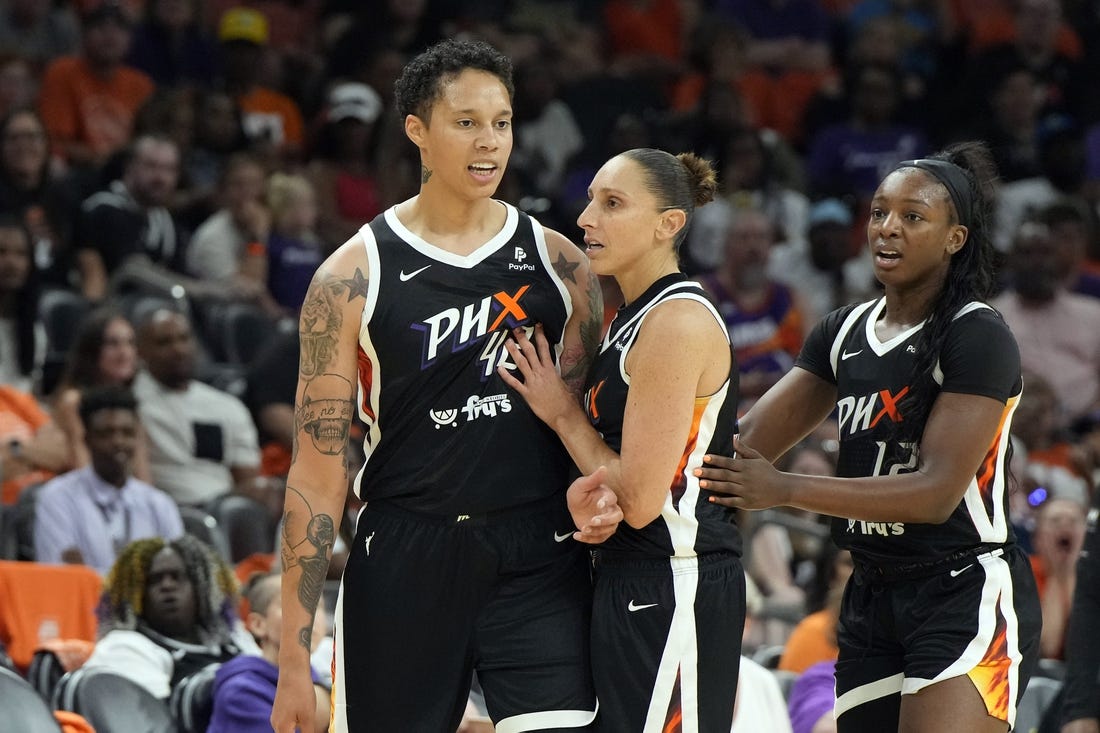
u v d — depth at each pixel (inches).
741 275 1195.3
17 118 1135.0
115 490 837.8
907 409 468.1
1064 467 1051.3
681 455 445.4
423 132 462.6
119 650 677.9
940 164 477.7
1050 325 1213.7
